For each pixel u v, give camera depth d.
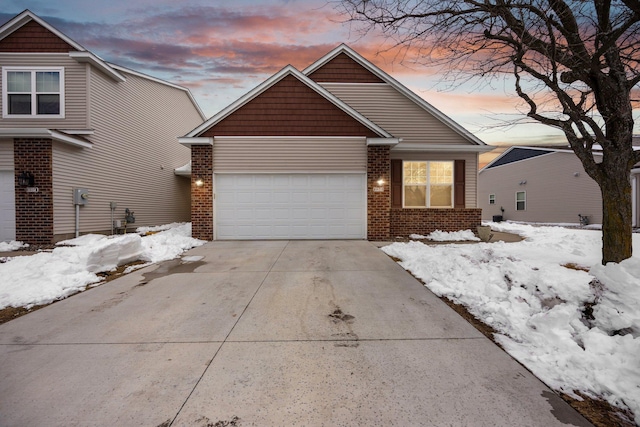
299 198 10.27
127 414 2.11
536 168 20.66
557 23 3.94
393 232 11.06
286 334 3.30
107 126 11.77
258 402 2.22
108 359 2.81
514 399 2.25
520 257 6.07
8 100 10.45
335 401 2.23
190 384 2.43
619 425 2.00
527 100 4.35
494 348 3.00
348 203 10.33
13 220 9.21
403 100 11.92
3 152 9.14
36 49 10.51
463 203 11.35
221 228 10.23
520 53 4.00
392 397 2.27
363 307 4.09
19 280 4.83
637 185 14.64
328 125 10.27
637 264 3.16
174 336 3.27
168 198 16.31
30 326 3.53
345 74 11.98
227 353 2.91
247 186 10.25
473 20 4.33
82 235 10.48
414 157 11.33
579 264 5.47
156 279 5.45
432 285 4.88
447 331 3.37
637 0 3.27
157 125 15.26
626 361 2.43
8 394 2.31
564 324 3.05
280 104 10.24
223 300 4.37
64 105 10.60
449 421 2.03
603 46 3.60
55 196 9.38
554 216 19.19
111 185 12.03
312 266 6.37
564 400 2.24
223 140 10.17
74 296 4.56
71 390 2.36
